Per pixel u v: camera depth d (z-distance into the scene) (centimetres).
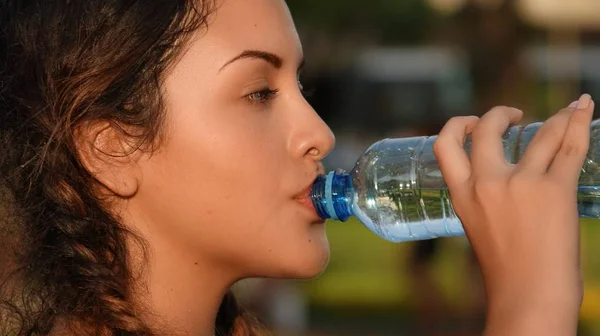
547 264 191
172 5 214
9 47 228
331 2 1376
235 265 219
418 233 253
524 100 884
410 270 794
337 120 1859
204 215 214
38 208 222
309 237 221
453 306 786
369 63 1756
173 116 213
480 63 875
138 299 217
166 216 216
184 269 219
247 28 216
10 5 230
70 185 217
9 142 226
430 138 255
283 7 226
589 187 236
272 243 216
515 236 194
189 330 220
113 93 214
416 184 250
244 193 214
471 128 213
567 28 1546
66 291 217
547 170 199
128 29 214
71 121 215
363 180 248
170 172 214
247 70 215
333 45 1520
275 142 218
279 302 809
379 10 1572
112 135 217
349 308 948
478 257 201
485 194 198
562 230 192
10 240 229
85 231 217
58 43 219
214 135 212
